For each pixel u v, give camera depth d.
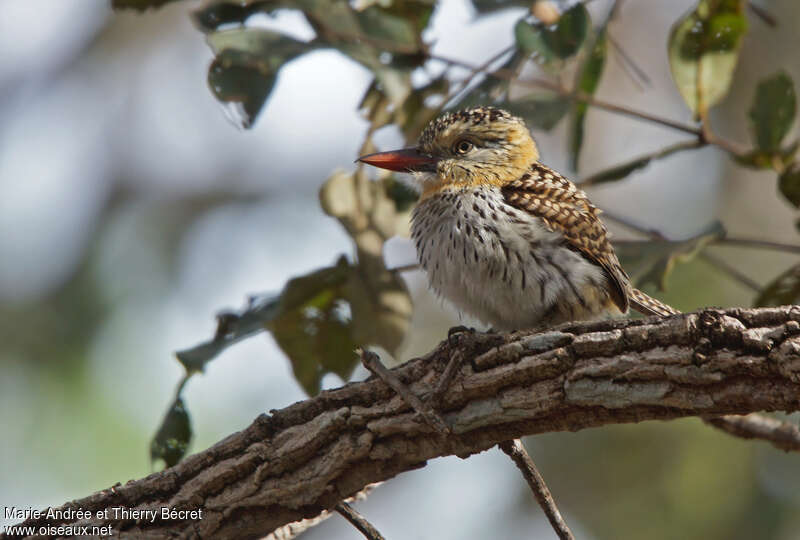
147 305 14.49
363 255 8.80
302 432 6.68
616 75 16.66
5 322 13.13
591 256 8.41
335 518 14.30
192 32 16.92
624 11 16.67
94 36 16.58
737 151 8.97
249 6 8.72
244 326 8.76
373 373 6.64
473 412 6.33
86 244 14.96
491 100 8.98
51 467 11.81
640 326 5.92
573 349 6.05
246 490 6.77
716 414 5.84
